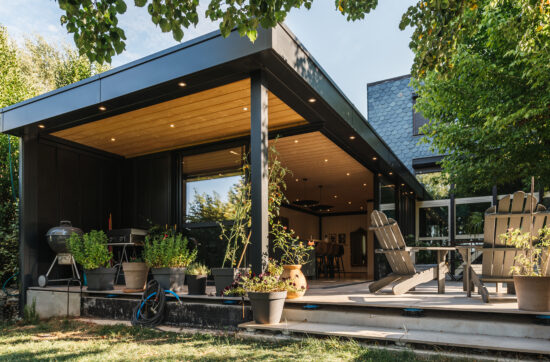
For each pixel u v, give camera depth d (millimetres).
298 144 6977
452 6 3992
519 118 5887
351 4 4477
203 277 4746
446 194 11188
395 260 4824
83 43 3172
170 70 4609
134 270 5348
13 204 8211
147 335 4207
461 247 4355
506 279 3908
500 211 3768
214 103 5504
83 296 5641
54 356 3385
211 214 7016
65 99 5598
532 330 3129
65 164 7254
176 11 3209
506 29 5488
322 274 12344
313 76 4797
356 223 15789
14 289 7473
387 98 13117
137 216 7961
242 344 3609
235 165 6918
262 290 3939
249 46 4066
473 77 6758
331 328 3691
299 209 14516
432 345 3135
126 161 8258
